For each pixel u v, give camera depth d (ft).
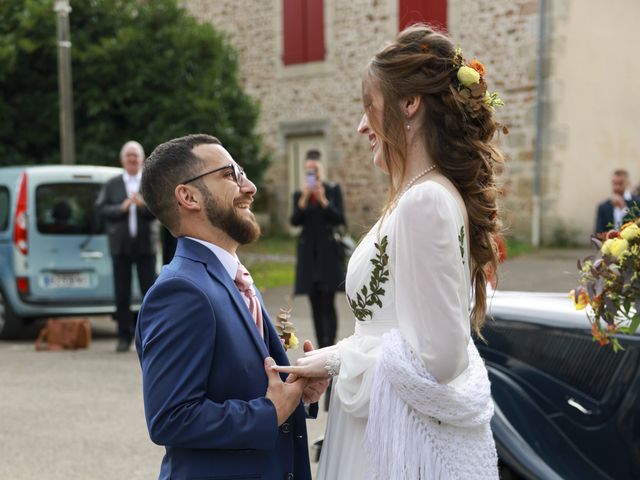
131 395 17.83
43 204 24.47
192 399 5.53
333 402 6.58
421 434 5.84
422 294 5.49
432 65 5.90
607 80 44.34
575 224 43.14
